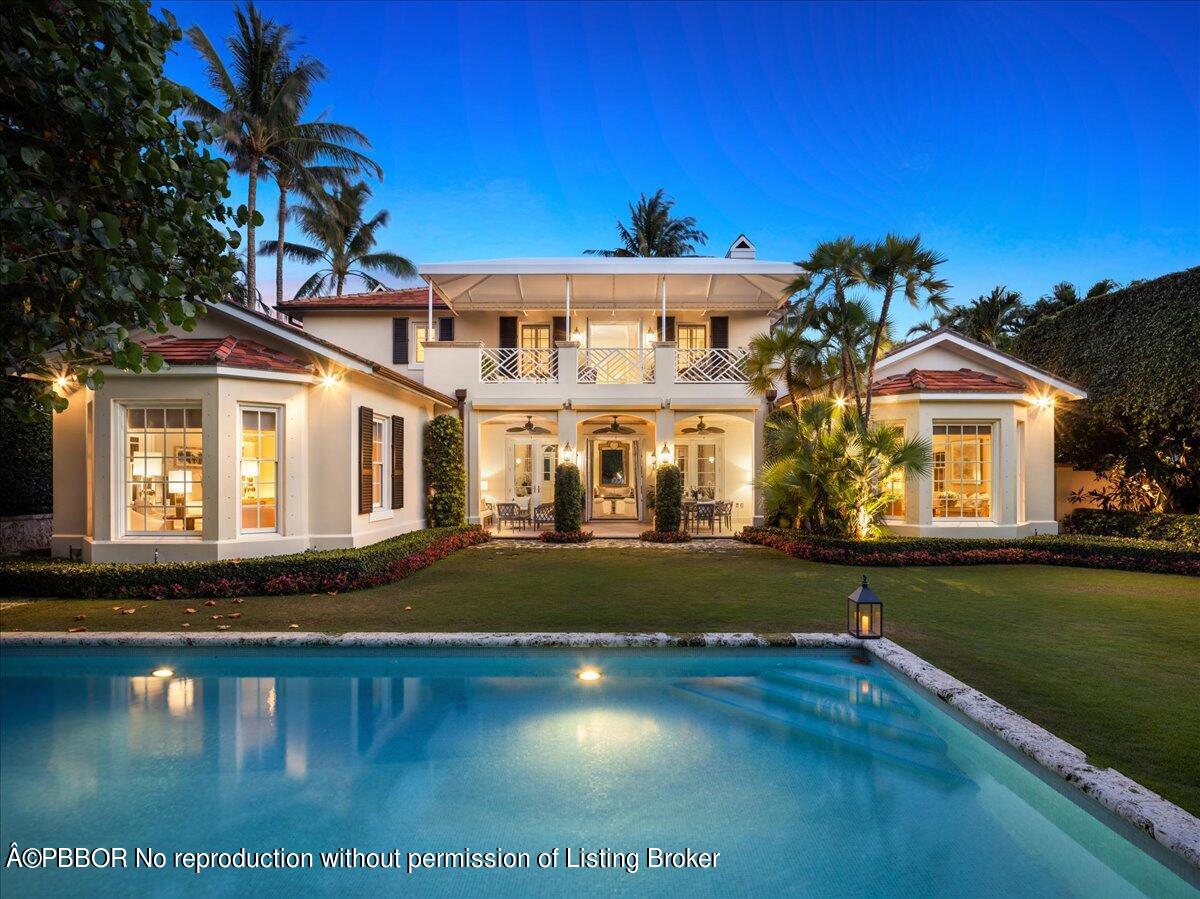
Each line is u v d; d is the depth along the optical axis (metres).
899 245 10.38
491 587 8.17
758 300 16.94
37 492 11.90
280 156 24.80
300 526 9.27
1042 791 3.34
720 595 7.68
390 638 5.56
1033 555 10.33
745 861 3.05
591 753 4.06
